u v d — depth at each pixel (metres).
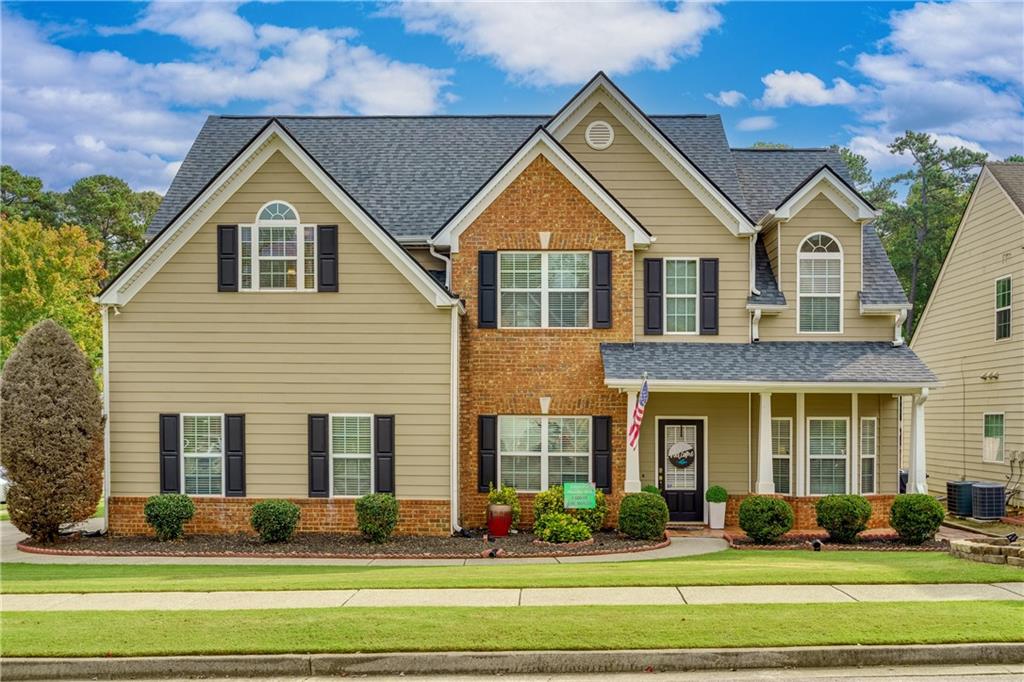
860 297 22.42
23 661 9.93
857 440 21.94
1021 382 25.20
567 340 21.48
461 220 21.48
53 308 42.56
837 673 9.66
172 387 20.33
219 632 10.70
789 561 15.93
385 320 20.19
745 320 22.06
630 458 20.05
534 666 9.85
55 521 19.12
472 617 11.16
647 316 21.95
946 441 30.42
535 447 21.45
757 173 25.34
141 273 20.33
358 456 20.20
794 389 20.36
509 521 20.28
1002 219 26.47
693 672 9.78
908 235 56.19
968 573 13.88
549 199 21.50
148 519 19.33
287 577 14.55
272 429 20.23
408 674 9.81
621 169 22.23
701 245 22.06
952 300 30.11
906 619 11.00
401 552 18.05
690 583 13.17
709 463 22.12
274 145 20.25
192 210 20.22
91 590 13.28
